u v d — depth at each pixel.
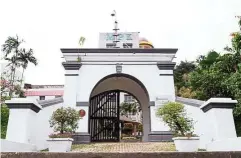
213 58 16.73
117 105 15.84
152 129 13.54
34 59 25.84
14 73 24.84
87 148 10.50
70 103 13.76
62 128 9.93
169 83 14.21
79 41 15.09
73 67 14.34
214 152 4.41
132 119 30.77
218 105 9.93
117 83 16.20
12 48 25.33
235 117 12.22
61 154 4.41
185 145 8.77
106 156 4.36
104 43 17.56
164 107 9.70
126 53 14.58
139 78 14.37
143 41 21.41
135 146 10.95
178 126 9.41
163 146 10.66
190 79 16.56
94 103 15.61
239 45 13.70
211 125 10.10
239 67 12.97
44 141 11.37
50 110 12.37
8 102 9.42
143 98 16.55
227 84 12.73
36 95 31.94
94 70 14.45
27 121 9.36
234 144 7.48
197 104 11.81
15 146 7.54
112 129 15.27
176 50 14.65
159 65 14.44
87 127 13.57
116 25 18.02
